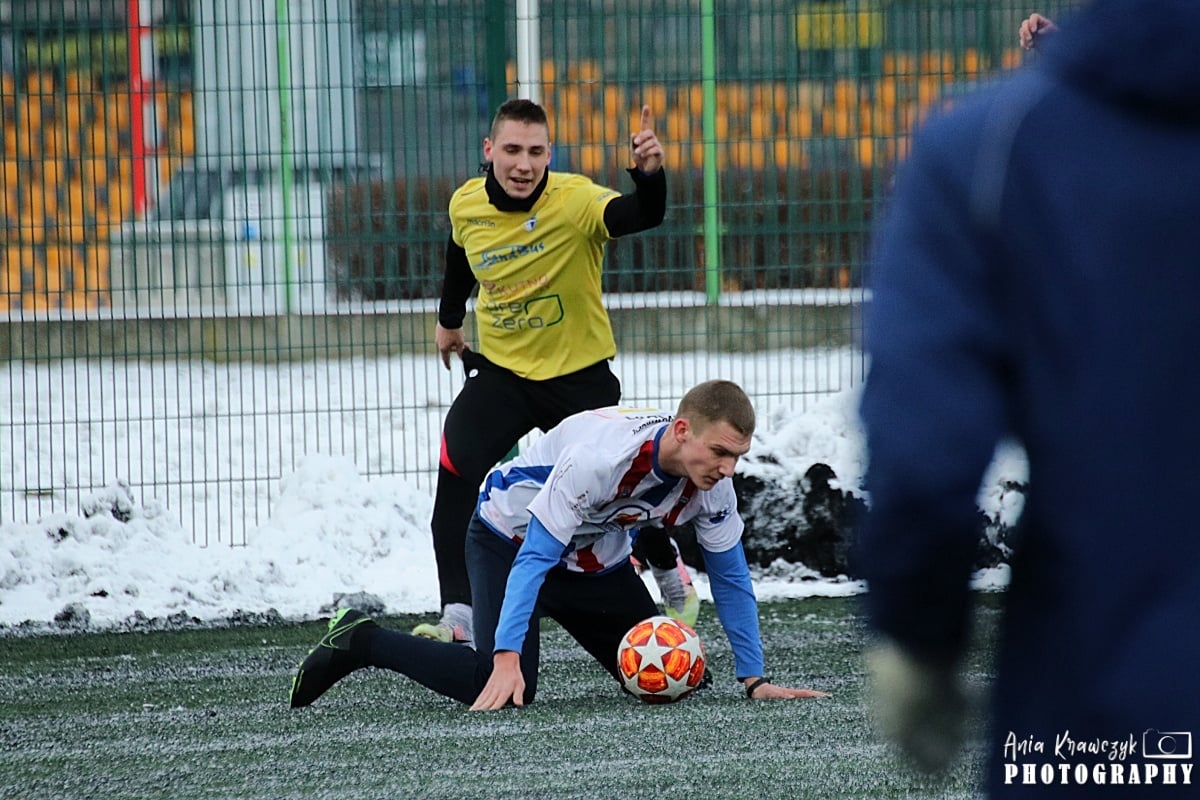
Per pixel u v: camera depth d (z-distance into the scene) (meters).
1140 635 5.49
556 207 22.95
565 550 18.59
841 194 36.12
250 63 40.06
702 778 15.27
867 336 5.77
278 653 23.67
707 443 17.02
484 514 19.52
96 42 38.50
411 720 18.55
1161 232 5.54
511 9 37.19
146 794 15.42
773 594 27.55
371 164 37.09
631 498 17.98
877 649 5.96
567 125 38.06
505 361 23.52
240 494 34.31
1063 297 5.57
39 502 30.55
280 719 19.00
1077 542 5.58
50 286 42.50
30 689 21.33
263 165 40.44
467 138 36.34
